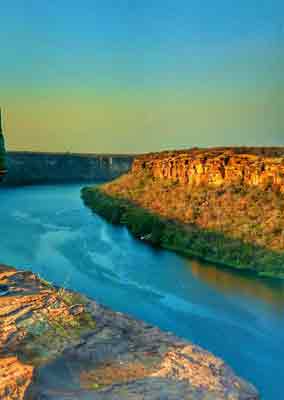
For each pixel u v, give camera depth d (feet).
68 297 37.22
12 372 22.21
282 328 59.00
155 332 33.68
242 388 26.96
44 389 21.71
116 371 25.81
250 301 69.97
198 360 29.40
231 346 53.16
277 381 44.80
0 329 29.14
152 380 24.98
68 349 27.45
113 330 32.07
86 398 21.63
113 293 74.18
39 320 31.07
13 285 41.04
